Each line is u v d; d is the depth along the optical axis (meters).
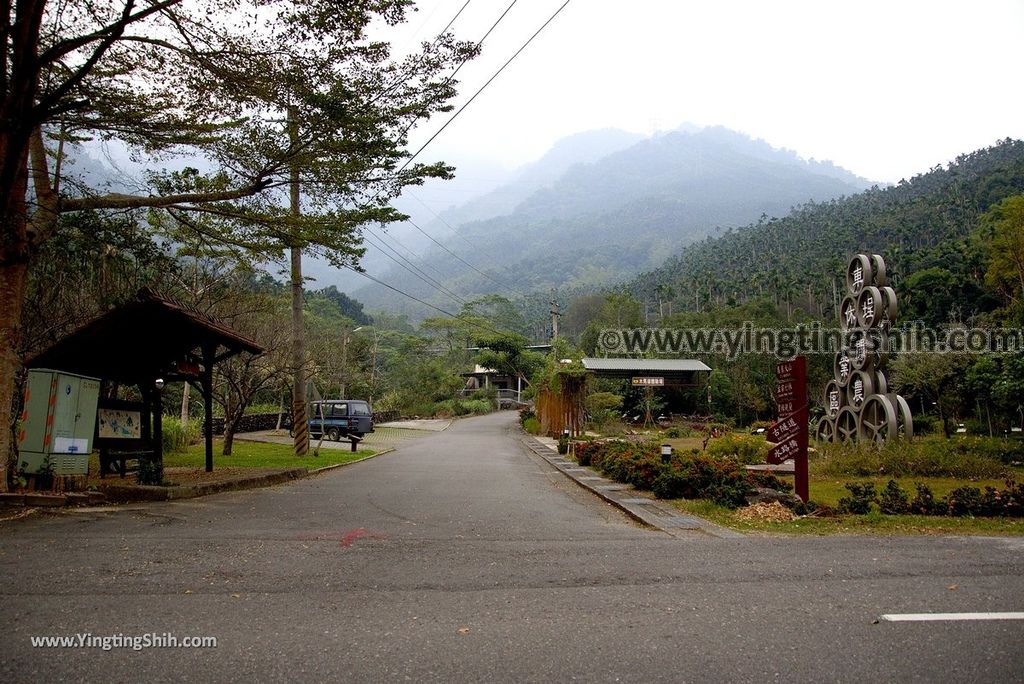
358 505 10.67
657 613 4.74
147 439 13.66
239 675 3.61
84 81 11.73
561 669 3.71
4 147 9.55
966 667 3.74
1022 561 6.50
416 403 58.09
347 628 4.38
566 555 6.80
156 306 12.05
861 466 17.67
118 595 5.06
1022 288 48.19
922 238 85.12
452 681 3.54
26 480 10.12
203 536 7.57
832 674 3.64
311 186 13.74
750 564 6.37
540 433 38.53
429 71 12.20
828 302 77.56
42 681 3.51
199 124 12.40
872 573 5.97
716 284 88.25
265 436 30.19
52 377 10.22
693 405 57.69
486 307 86.75
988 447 20.16
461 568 6.14
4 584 5.34
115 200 11.72
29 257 10.38
